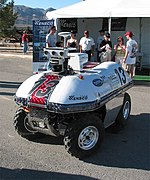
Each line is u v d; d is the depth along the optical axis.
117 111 5.72
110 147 5.27
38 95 4.79
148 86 10.39
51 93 4.71
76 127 4.67
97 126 4.88
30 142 5.49
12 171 4.43
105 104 5.16
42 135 5.67
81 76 4.93
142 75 12.66
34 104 4.75
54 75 5.04
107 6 12.88
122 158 4.87
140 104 7.97
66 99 4.59
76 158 4.86
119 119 5.97
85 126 4.72
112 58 12.16
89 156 4.92
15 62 17.23
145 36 14.90
